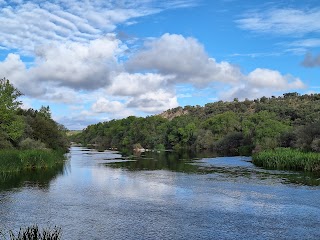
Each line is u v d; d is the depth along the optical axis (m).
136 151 140.12
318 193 36.47
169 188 40.47
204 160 82.56
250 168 61.91
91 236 22.33
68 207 30.59
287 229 23.72
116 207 30.61
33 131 88.38
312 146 70.19
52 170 59.34
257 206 30.64
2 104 69.06
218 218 26.70
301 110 145.00
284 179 46.97
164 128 182.38
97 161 80.88
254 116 139.75
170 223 25.36
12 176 50.88
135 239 21.77
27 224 25.16
